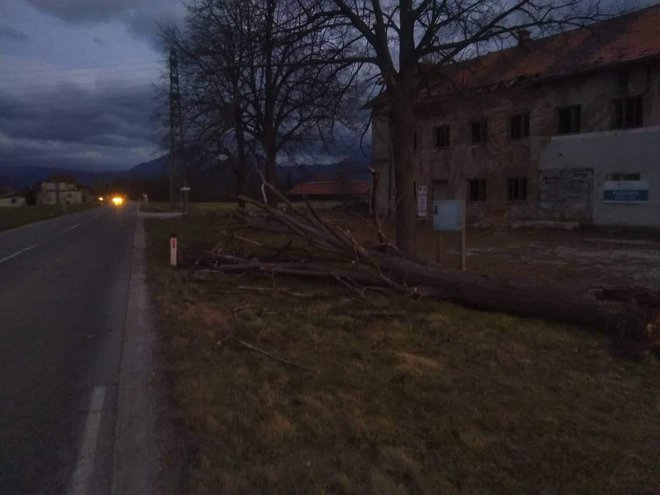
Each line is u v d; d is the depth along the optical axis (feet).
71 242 65.62
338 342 20.07
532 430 13.02
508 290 24.36
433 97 52.31
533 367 17.72
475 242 64.03
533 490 10.59
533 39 40.63
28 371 17.93
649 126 71.82
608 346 20.04
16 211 172.35
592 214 78.54
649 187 72.18
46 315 26.09
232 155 91.61
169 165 145.38
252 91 77.46
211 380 16.07
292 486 10.59
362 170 51.52
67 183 426.10
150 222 105.40
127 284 34.47
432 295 26.89
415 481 10.75
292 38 40.86
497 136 91.09
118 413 14.28
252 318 23.58
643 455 11.95
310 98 49.85
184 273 36.29
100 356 19.43
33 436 13.21
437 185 102.58
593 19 38.70
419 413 13.84
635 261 44.86
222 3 54.70
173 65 79.56
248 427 13.01
